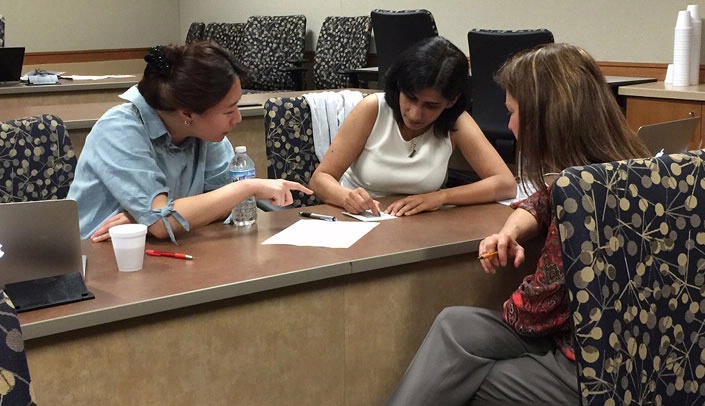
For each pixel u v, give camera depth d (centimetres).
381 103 233
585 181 125
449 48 213
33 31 832
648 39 448
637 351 127
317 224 198
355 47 629
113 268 164
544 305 156
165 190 189
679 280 132
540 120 152
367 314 175
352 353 175
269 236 189
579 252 123
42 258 151
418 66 210
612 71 470
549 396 155
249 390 162
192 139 205
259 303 160
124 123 191
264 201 238
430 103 215
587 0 479
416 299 181
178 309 151
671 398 132
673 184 131
